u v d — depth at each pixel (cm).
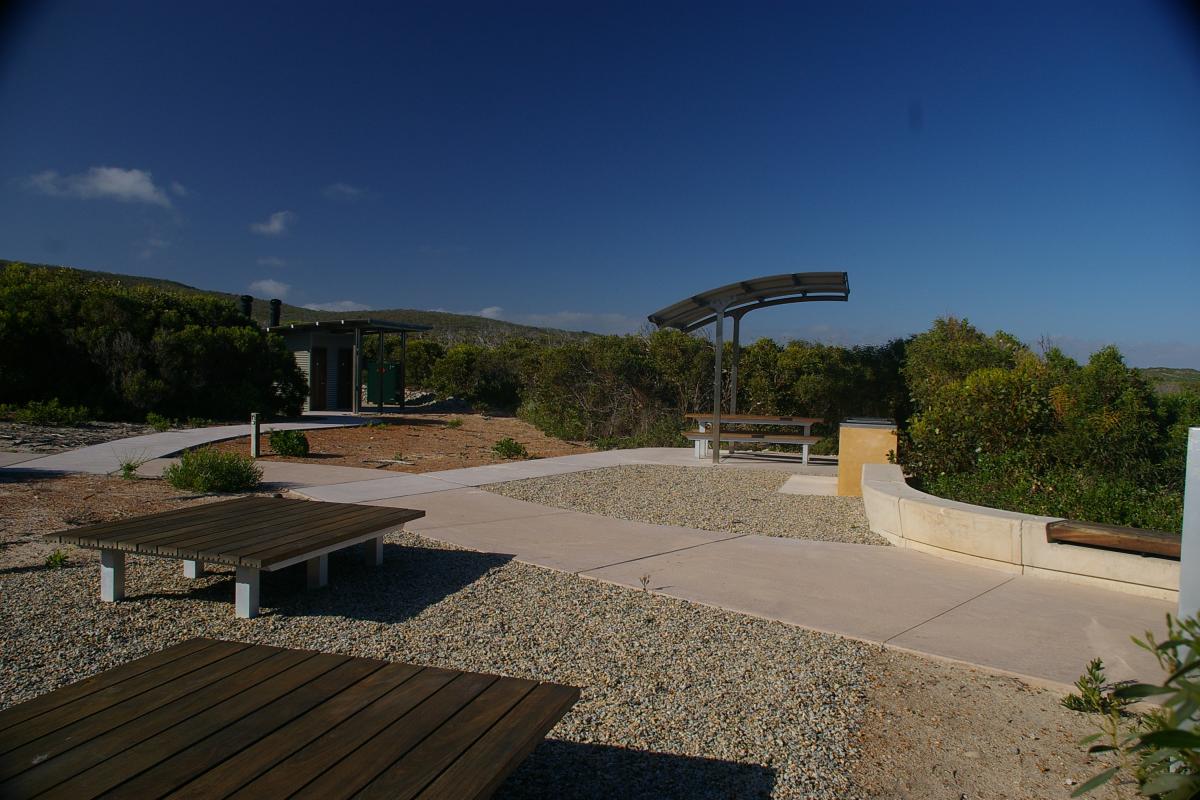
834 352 1794
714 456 1294
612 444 1697
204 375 1958
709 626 459
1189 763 204
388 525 558
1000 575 576
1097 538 538
